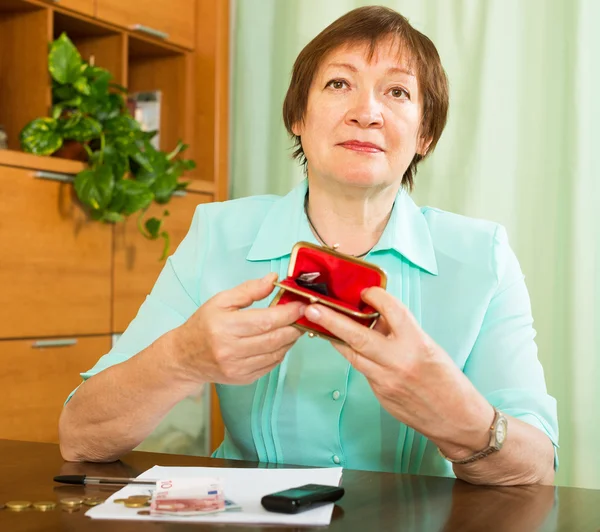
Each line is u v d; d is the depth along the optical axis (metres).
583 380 2.53
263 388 1.24
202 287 1.33
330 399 1.21
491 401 1.17
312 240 1.29
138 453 1.20
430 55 1.28
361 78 1.22
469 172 2.74
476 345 1.24
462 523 0.83
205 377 1.04
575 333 2.54
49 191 2.48
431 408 0.96
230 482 0.97
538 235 2.64
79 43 2.93
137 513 0.83
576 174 2.57
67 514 0.84
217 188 3.13
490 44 2.72
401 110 1.22
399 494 0.95
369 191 1.23
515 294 1.28
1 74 2.67
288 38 3.11
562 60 2.62
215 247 1.35
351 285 0.95
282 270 1.29
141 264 2.78
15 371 2.39
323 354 1.23
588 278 2.54
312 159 1.24
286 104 1.32
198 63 3.16
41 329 2.46
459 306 1.25
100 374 1.11
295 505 0.83
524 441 1.02
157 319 1.30
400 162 1.22
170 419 2.80
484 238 1.30
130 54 3.18
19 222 2.39
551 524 0.83
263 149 3.18
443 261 1.28
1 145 2.52
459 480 1.04
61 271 2.52
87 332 2.60
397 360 0.92
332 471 1.03
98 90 2.61
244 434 1.27
